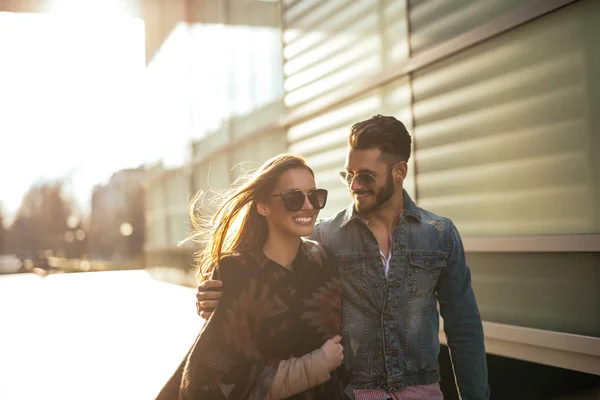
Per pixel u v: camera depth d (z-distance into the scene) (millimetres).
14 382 6137
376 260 2176
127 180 46938
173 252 15805
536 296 3578
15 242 69750
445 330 2311
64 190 66500
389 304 2162
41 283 23422
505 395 3738
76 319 10961
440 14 4355
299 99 6910
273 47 7906
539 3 3451
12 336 9273
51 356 7488
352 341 2186
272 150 8031
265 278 1833
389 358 2150
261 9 8445
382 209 2199
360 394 2168
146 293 14836
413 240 2191
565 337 3307
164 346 7730
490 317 3947
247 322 1787
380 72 5078
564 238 3328
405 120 4789
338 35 5918
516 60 3686
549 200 3473
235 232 2010
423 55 4484
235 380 1738
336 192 5934
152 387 5645
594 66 3172
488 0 3887
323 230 2270
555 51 3408
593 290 3223
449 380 4055
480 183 4004
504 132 3789
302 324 1838
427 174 4531
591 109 3197
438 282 2277
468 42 4023
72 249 56719
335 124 6016
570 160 3328
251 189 1910
